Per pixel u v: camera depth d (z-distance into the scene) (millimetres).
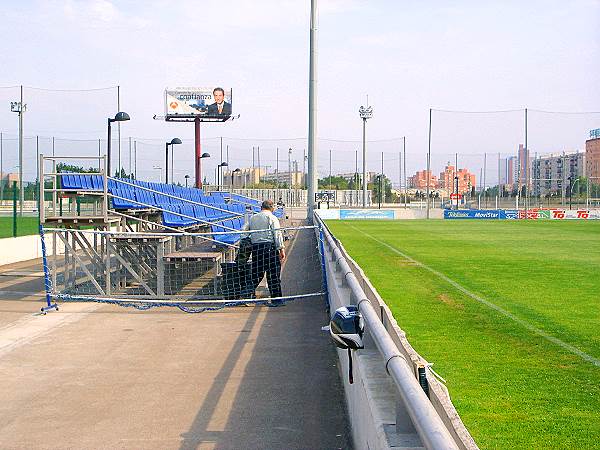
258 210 32344
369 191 81938
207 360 8141
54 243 12625
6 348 8812
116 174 45625
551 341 8031
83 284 14906
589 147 98625
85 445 5336
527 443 4629
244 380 7227
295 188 82375
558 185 69625
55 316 11156
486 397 5746
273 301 12445
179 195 24750
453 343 7965
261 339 9344
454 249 23406
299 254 22922
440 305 10938
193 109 74438
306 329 10047
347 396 6129
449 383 6203
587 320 9422
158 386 7008
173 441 5406
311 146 31766
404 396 2463
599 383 6172
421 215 56969
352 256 20828
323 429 5645
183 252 14570
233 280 12766
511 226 41344
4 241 19734
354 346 3992
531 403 5562
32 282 15555
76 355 8422
